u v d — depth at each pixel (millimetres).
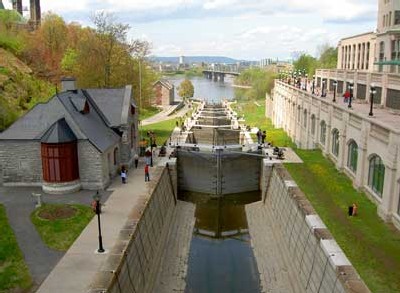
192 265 34594
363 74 55812
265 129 81625
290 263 31938
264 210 45875
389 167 29109
